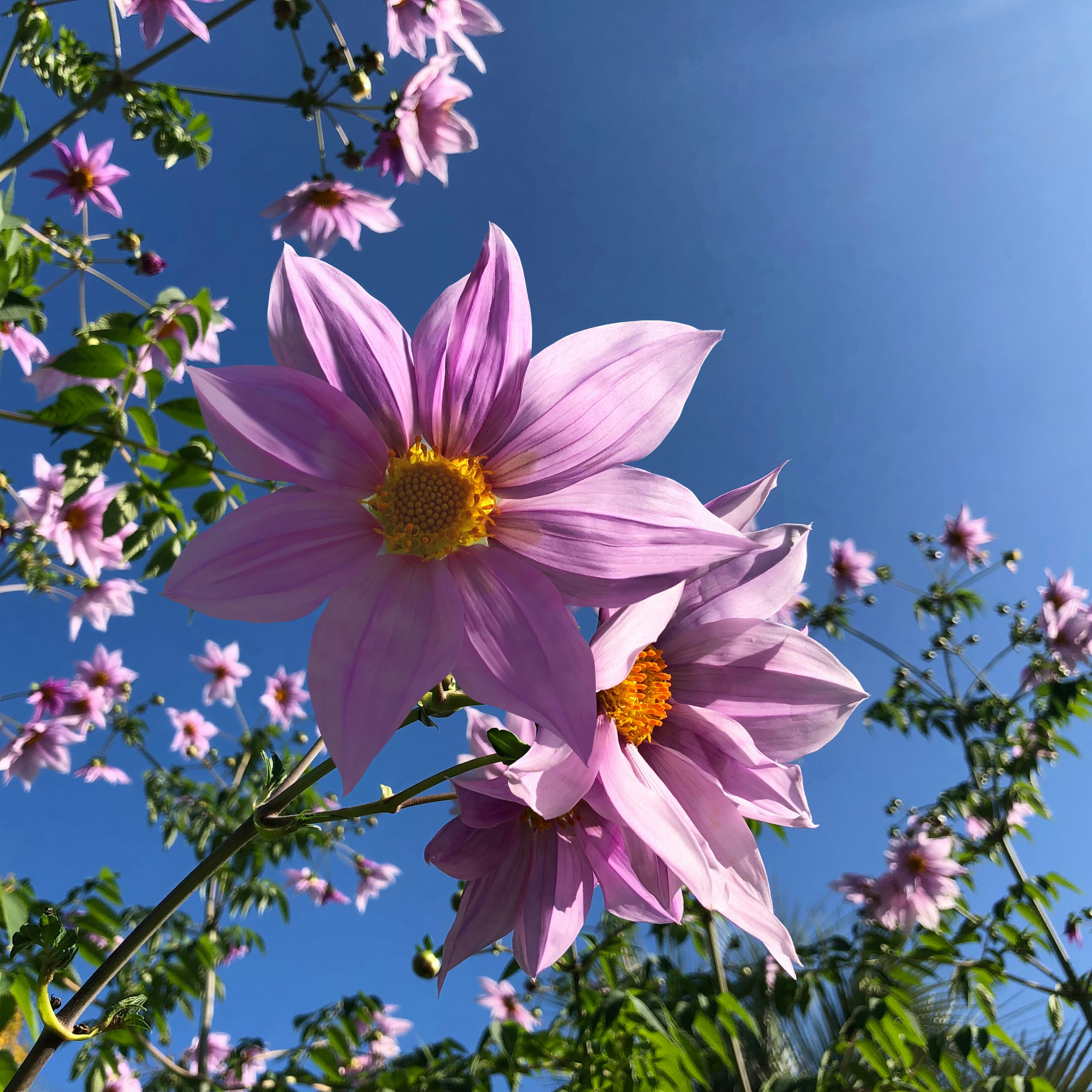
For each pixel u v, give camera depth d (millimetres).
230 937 1837
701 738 349
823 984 1147
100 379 684
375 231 1209
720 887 296
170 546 718
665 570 294
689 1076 800
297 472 294
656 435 316
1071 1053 1629
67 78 1161
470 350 330
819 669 357
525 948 343
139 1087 1297
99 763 1942
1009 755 1772
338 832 2137
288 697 2301
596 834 356
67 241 1087
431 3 1100
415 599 286
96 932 615
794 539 366
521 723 321
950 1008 1588
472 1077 834
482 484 316
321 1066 981
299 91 1103
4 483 1002
